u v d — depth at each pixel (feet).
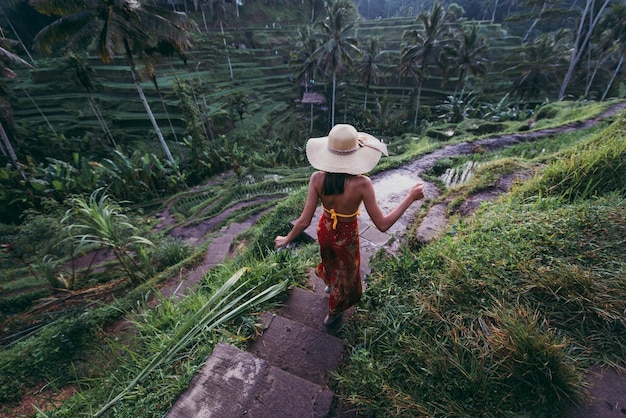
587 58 89.30
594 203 8.79
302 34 128.06
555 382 4.88
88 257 26.37
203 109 106.11
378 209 5.49
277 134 117.70
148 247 22.91
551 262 6.80
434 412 4.89
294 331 7.07
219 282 9.87
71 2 39.14
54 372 11.87
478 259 7.41
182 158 73.77
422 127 92.22
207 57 141.18
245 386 5.65
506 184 15.33
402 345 6.19
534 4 104.12
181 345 6.61
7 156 68.28
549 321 5.90
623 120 15.56
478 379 5.09
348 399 5.45
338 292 6.59
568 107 47.73
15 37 127.75
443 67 99.30
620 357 5.23
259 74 151.74
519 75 107.04
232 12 178.09
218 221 35.50
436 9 87.56
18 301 18.81
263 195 40.68
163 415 5.41
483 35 147.33
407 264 8.08
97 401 6.80
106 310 14.64
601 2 79.71
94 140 86.58
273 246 16.37
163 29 44.19
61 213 21.18
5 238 22.48
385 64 149.38
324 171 5.60
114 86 113.70
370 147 5.69
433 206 15.43
